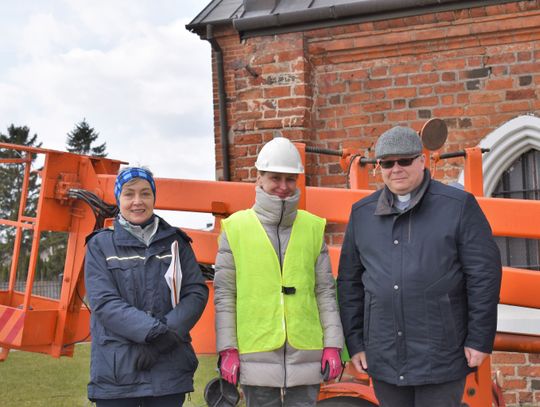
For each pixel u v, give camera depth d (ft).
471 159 14.02
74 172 13.96
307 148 14.43
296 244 10.54
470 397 11.80
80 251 13.83
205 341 13.38
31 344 13.48
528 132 19.94
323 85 21.80
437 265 9.55
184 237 10.49
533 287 12.19
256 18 21.43
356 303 10.46
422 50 20.80
